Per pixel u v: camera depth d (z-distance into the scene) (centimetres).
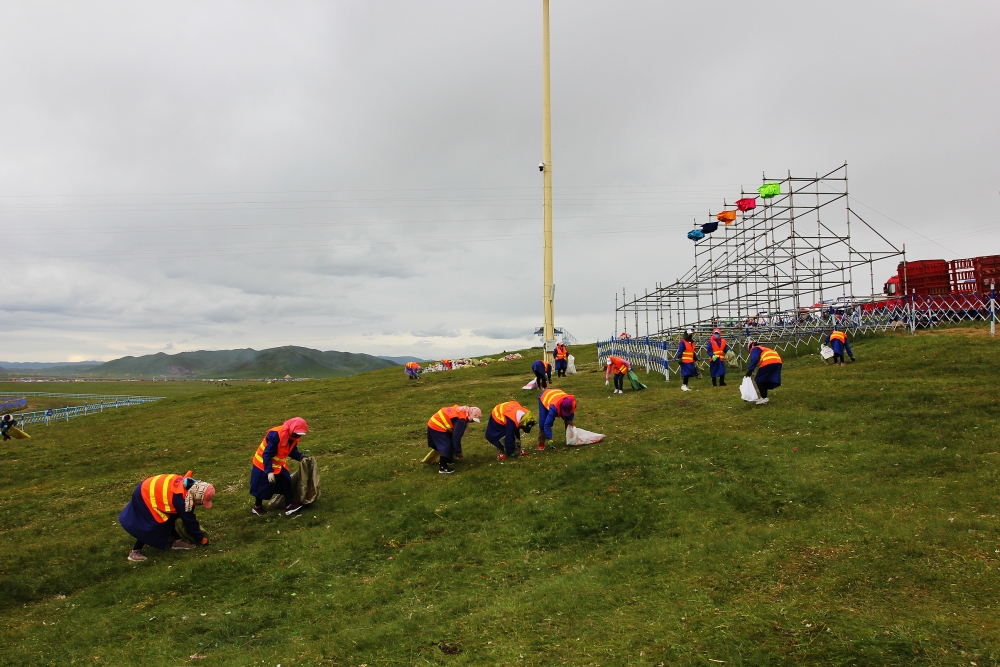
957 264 2447
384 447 1662
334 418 2338
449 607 684
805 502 903
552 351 3334
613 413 1700
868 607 561
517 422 1283
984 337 1970
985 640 486
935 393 1377
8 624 763
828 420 1299
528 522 961
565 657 526
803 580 635
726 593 627
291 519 1093
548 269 3425
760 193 2684
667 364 2239
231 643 665
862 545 702
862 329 2402
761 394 1536
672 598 631
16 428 2692
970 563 633
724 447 1205
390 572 829
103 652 659
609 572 735
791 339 2512
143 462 1812
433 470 1310
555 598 664
